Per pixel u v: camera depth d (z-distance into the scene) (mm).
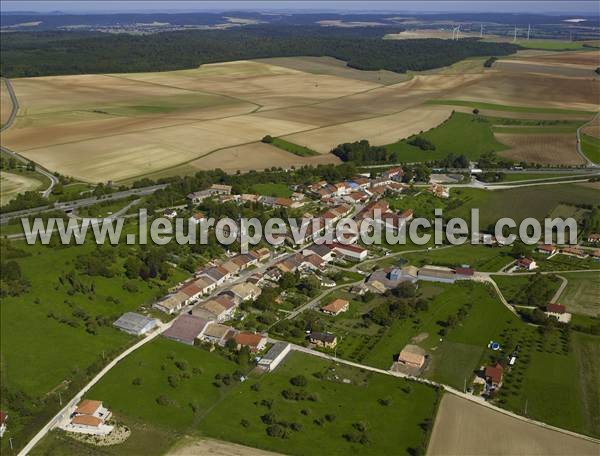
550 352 170250
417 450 129750
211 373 160375
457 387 154250
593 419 142250
